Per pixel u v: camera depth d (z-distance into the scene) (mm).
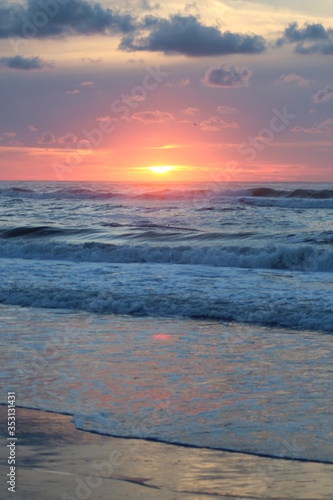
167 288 14734
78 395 7336
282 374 8148
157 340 10180
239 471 5203
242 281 15883
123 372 8289
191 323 11586
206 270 18125
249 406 6906
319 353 9250
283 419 6492
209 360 8883
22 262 20281
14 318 12102
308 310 11859
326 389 7492
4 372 8328
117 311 12828
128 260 20672
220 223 33094
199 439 5953
